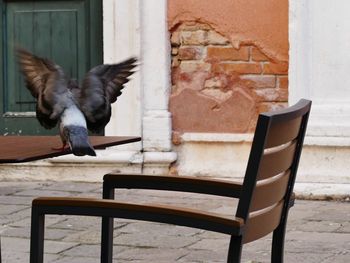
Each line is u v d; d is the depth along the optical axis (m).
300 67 9.70
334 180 9.59
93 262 7.04
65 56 10.88
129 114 10.30
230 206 9.15
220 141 10.09
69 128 4.14
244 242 4.24
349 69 9.61
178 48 10.29
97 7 10.74
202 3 10.16
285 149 4.50
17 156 4.07
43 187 10.17
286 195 4.76
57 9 10.88
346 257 7.12
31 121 11.03
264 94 10.07
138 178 5.17
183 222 4.26
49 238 7.85
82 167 10.38
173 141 10.26
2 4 10.98
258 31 10.03
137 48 10.29
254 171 4.14
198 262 6.98
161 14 10.23
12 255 7.29
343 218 8.61
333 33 9.62
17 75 11.03
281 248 4.79
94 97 4.27
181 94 10.27
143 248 7.48
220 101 10.17
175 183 5.12
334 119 9.58
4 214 8.80
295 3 9.68
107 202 4.39
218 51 10.17
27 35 10.97
